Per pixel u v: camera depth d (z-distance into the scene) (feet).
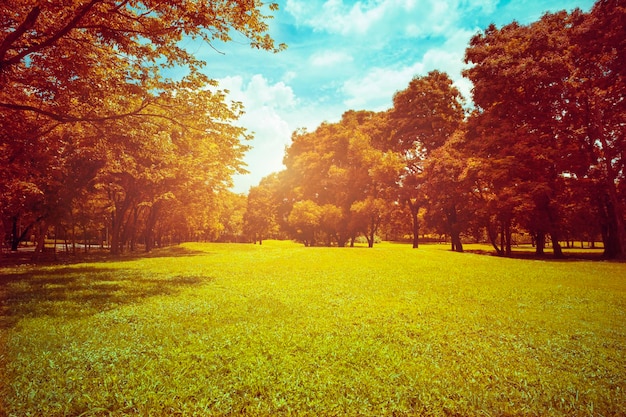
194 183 102.83
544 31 88.63
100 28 32.55
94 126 45.14
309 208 135.44
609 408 13.57
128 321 24.94
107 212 126.11
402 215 152.76
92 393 14.39
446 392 14.60
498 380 15.80
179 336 21.44
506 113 96.94
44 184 73.36
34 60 36.58
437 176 107.86
